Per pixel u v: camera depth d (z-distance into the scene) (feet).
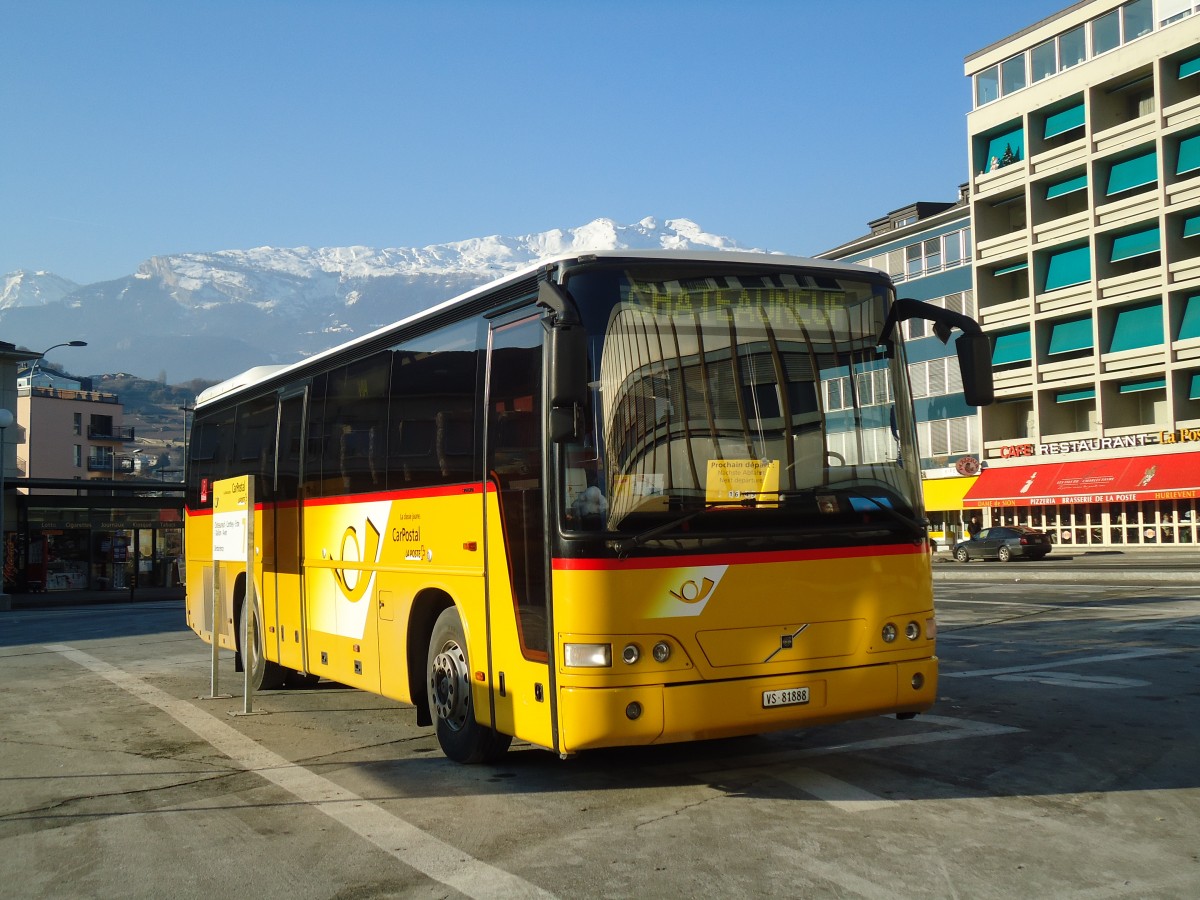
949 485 187.62
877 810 22.27
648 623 21.90
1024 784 24.12
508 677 24.53
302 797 25.14
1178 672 39.63
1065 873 18.16
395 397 31.42
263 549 42.47
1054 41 170.30
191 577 54.39
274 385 42.29
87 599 144.46
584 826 21.72
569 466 22.39
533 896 17.67
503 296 25.79
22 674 54.13
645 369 22.89
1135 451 154.51
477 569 26.09
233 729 35.04
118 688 46.85
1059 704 33.88
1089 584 89.97
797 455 23.68
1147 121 155.33
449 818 22.74
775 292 24.29
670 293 23.47
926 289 194.18
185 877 19.53
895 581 24.17
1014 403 180.75
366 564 32.76
